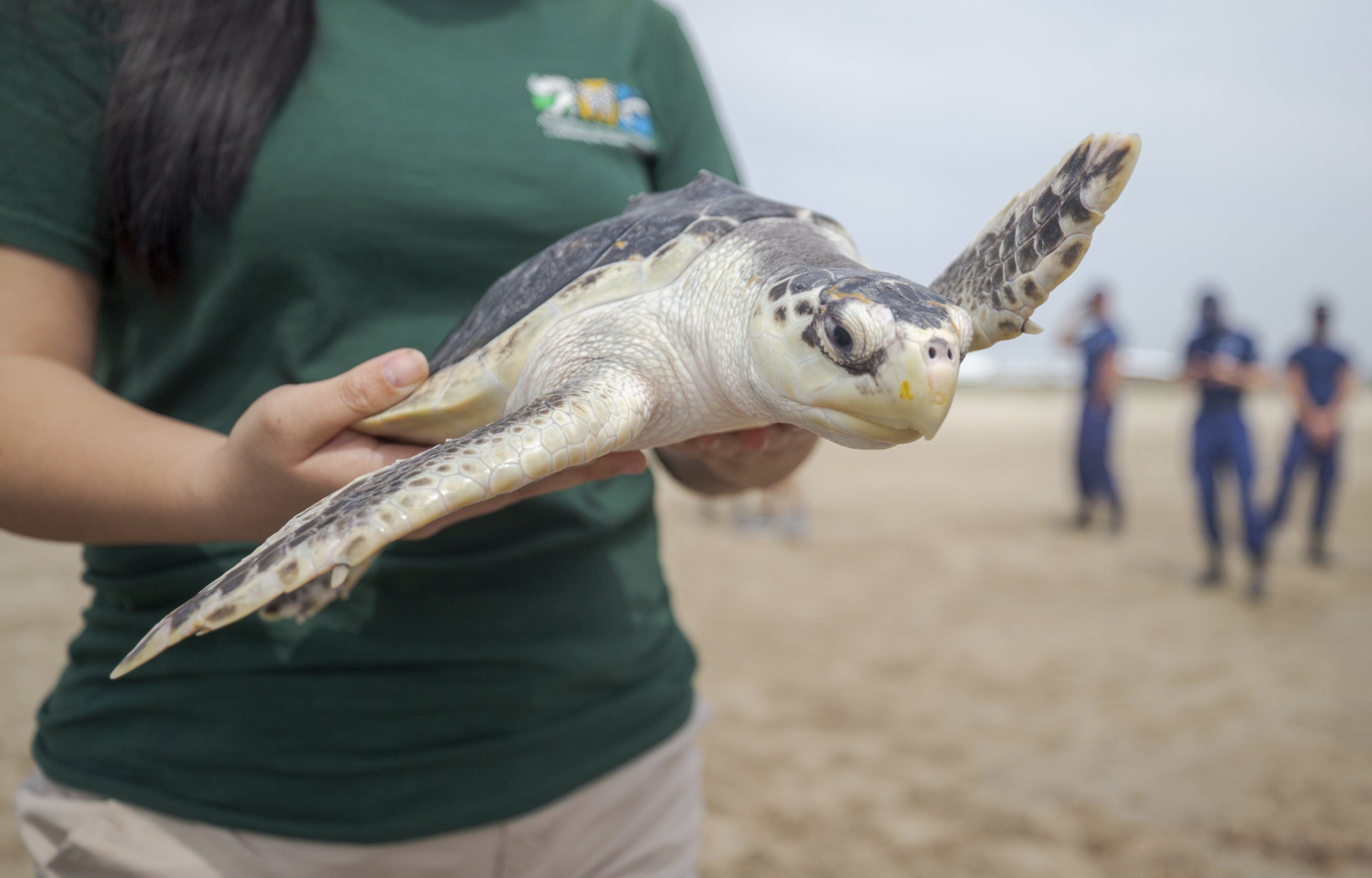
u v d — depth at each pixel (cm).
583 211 144
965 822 311
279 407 99
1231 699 425
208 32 113
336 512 94
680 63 180
